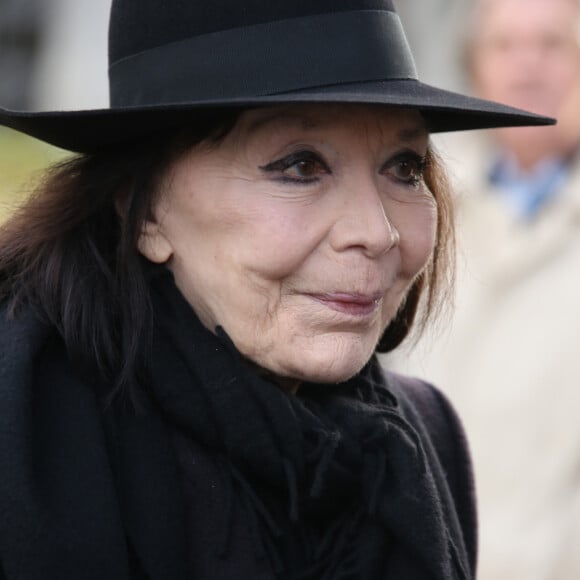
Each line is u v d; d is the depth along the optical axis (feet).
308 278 20.86
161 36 20.89
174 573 20.16
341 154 20.85
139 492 20.35
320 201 20.79
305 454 21.08
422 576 21.77
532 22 39.11
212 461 21.17
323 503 21.58
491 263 37.96
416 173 22.00
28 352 20.38
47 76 87.45
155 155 21.21
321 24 20.62
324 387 22.59
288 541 21.49
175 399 20.83
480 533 36.58
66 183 21.99
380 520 21.67
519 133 38.83
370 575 21.71
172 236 21.35
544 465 36.29
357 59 20.72
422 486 21.61
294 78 20.43
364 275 20.89
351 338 21.17
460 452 26.58
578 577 35.70
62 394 20.58
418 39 76.95
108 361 21.08
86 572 19.31
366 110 20.85
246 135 20.65
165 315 21.26
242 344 21.15
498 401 36.88
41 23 88.58
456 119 22.95
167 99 20.79
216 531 20.85
